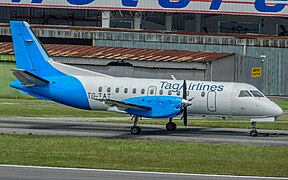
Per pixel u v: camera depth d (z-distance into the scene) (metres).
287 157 89.56
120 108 118.25
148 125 138.00
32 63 131.25
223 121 155.00
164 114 116.38
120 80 126.06
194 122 149.25
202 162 84.38
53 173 72.12
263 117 118.94
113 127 131.38
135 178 70.12
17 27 131.75
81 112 174.75
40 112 168.62
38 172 72.56
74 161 82.94
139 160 85.31
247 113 119.50
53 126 130.25
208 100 121.25
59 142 101.81
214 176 72.69
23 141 102.06
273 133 125.88
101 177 70.19
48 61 130.62
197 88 122.56
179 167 79.94
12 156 86.19
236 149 97.00
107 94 125.12
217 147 99.00
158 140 107.56
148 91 123.50
